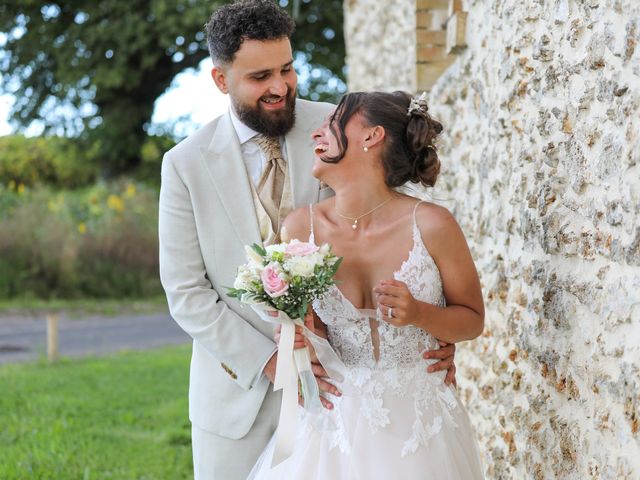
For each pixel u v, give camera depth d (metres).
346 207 2.42
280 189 2.75
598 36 2.33
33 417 6.25
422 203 2.40
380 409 2.35
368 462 2.33
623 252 2.16
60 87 17.64
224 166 2.71
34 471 4.92
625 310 2.15
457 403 2.50
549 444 2.71
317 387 2.40
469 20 3.80
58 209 15.09
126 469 5.03
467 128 3.86
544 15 2.77
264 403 2.71
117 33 17.00
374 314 2.37
